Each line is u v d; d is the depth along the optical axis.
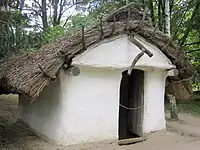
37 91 4.34
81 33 4.86
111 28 4.96
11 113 8.34
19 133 6.01
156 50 5.43
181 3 11.44
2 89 6.79
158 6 10.66
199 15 10.70
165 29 8.54
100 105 5.03
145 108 5.54
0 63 7.31
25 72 5.04
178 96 6.28
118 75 5.19
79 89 4.85
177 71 5.71
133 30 5.16
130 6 5.59
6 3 6.18
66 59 4.60
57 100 4.91
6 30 6.01
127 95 6.19
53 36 9.06
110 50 5.02
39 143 5.18
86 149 4.71
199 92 13.26
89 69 4.91
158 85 5.66
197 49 11.95
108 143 5.02
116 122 5.16
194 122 7.29
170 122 7.11
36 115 5.92
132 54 5.20
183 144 5.01
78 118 4.84
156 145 4.96
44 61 4.81
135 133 5.84
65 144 4.75
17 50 6.86
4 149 4.89
